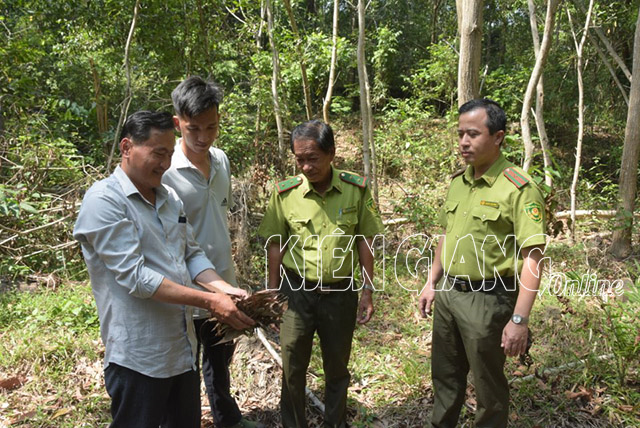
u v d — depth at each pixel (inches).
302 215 100.9
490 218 93.1
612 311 151.5
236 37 323.9
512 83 389.7
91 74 358.3
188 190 99.7
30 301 169.0
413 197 243.6
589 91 388.2
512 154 228.7
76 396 124.3
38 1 320.5
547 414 118.3
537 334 151.7
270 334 152.4
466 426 114.6
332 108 436.1
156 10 299.4
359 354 143.9
